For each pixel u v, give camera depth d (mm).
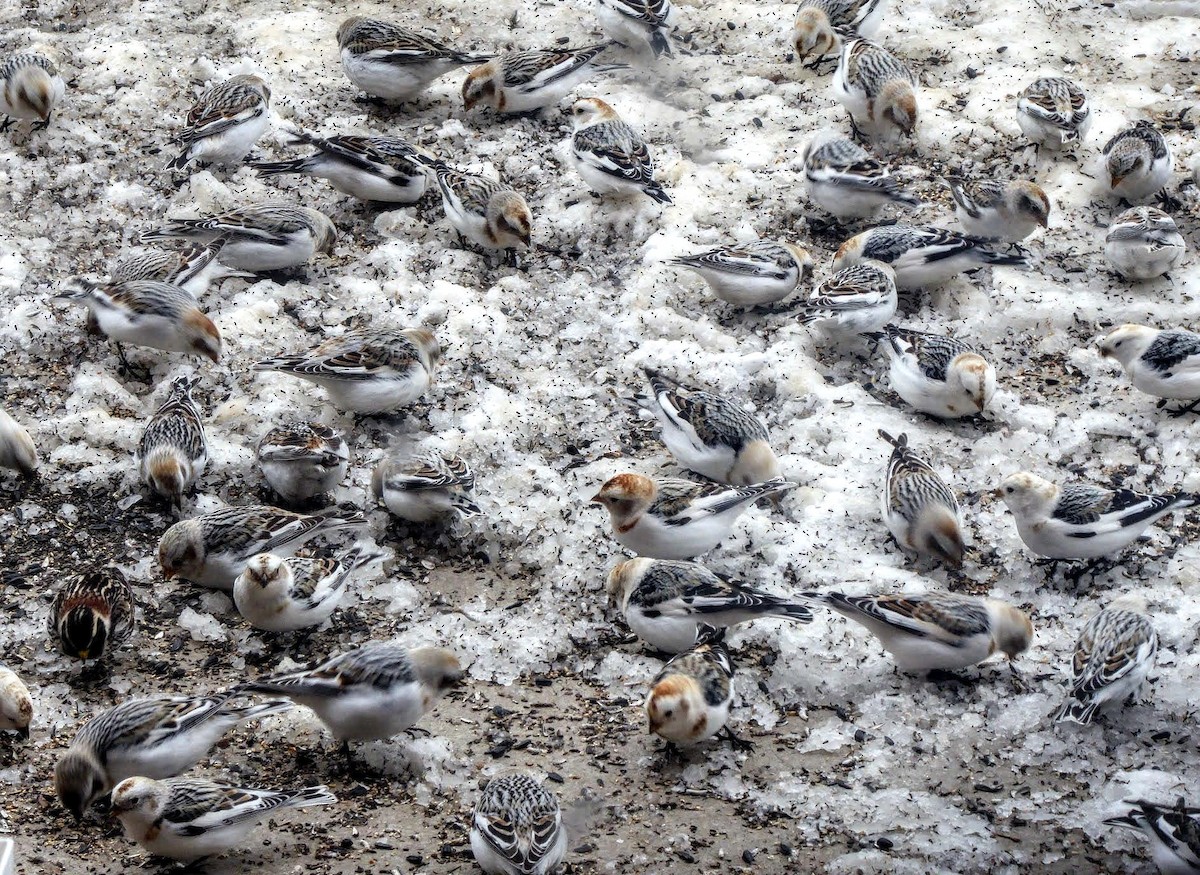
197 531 8961
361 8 15664
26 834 7375
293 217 11727
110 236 12328
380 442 10383
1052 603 9094
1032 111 12898
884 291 10977
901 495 9266
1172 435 10367
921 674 8516
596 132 12570
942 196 12852
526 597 9219
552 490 9891
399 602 9148
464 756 7980
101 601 8500
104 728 7465
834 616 8867
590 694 8516
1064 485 9312
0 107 13164
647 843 7383
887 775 7875
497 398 10688
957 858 7332
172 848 6965
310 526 9172
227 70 14305
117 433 10281
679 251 12109
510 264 12188
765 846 7391
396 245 12266
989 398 10203
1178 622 8805
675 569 8547
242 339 11203
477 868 7156
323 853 7277
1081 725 8156
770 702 8398
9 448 9742
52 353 11148
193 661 8656
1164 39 14844
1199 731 8141
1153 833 7125
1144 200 12711
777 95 14250
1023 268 12023
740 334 11469
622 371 11109
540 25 15242
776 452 10273
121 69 14148
